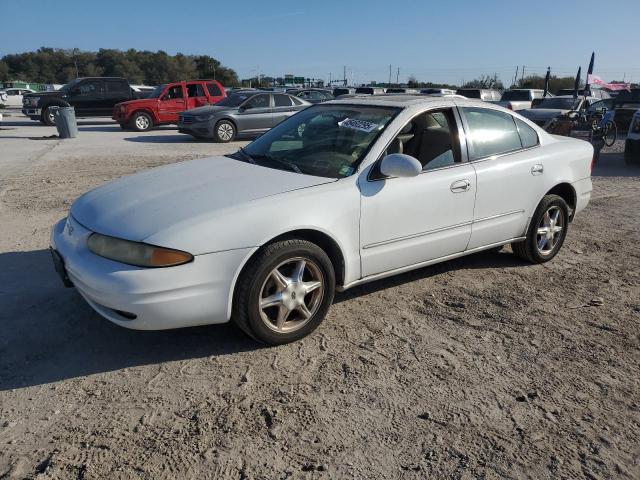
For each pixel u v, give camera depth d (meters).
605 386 3.24
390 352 3.56
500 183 4.58
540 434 2.79
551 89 64.44
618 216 7.25
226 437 2.71
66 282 3.63
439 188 4.14
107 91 22.14
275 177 3.78
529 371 3.38
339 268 3.78
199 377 3.23
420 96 4.61
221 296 3.27
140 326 3.17
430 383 3.22
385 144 3.94
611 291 4.68
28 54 106.19
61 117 16.69
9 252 5.31
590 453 2.67
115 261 3.17
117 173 9.93
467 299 4.43
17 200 7.55
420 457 2.61
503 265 5.25
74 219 3.63
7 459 2.53
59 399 3.00
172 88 19.92
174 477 2.45
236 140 16.81
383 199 3.84
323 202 3.57
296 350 3.56
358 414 2.92
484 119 4.65
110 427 2.77
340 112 4.46
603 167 11.67
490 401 3.06
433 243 4.25
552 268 5.22
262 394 3.07
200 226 3.19
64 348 3.52
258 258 3.34
